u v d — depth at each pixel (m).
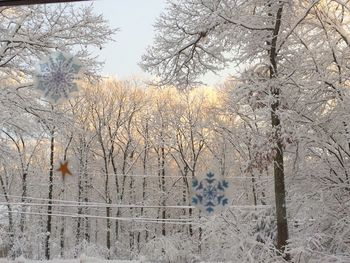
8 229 24.84
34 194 25.83
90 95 18.83
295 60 11.16
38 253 25.83
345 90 10.73
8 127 12.60
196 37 11.30
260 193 15.33
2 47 12.33
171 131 33.72
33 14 12.32
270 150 10.39
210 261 12.32
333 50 11.01
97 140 28.84
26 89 12.26
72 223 30.39
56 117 12.79
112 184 33.91
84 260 19.86
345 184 11.22
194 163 31.77
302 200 11.48
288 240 10.29
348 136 10.51
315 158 11.61
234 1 10.86
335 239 10.77
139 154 35.34
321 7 11.07
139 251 30.86
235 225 11.74
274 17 11.05
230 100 11.38
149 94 31.67
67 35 12.62
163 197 34.28
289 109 10.77
